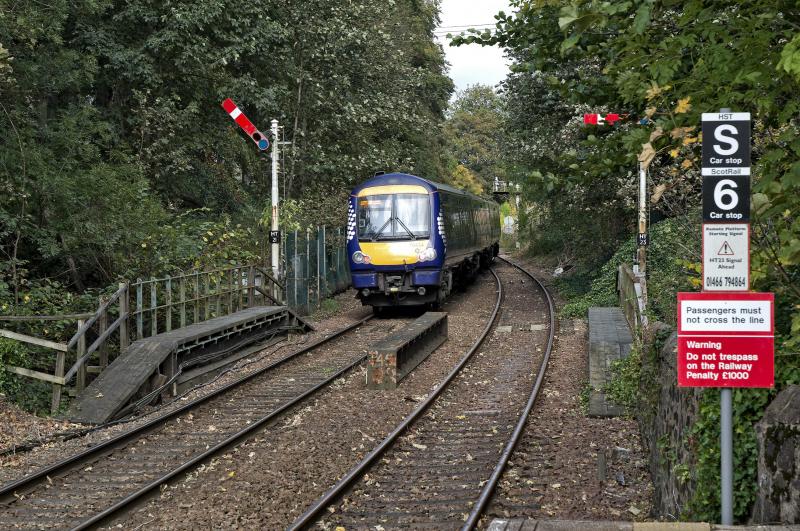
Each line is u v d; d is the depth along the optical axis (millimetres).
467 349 18094
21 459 10070
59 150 17625
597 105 8445
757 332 4621
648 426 9422
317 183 31062
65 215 16750
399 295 23703
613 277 24875
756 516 5336
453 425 11578
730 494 4867
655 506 7922
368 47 29625
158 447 10641
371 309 25875
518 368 15766
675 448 7125
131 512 8125
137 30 23625
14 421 11523
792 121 6418
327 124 29547
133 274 17672
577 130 24547
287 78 28984
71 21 21891
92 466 9812
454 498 8297
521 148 29875
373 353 14055
